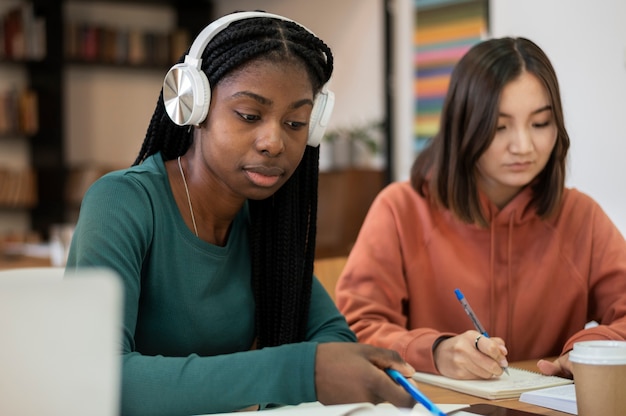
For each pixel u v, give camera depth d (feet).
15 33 21.15
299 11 20.70
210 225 4.45
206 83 4.02
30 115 21.34
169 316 4.29
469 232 6.34
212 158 4.09
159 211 4.25
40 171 21.65
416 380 4.97
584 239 6.42
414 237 6.44
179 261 4.30
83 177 21.09
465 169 6.15
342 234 17.02
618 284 6.23
